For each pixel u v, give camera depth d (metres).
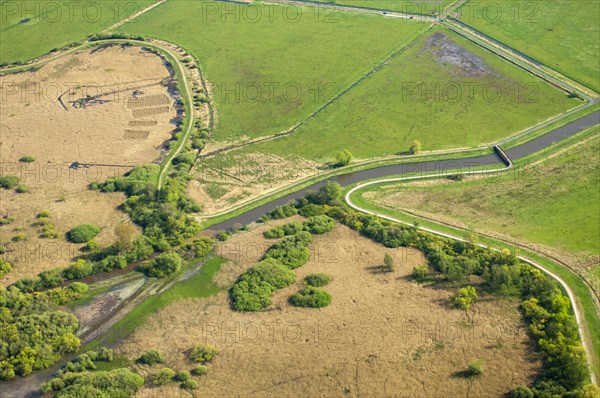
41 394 144.38
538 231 181.88
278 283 166.75
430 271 168.25
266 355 149.75
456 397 138.62
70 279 174.50
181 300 166.50
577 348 141.88
